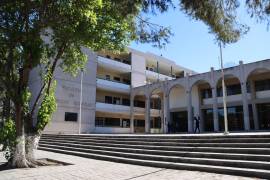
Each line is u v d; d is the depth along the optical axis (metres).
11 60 11.30
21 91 11.75
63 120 33.50
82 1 8.77
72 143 20.66
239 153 10.57
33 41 10.71
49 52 12.92
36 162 12.35
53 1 9.18
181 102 36.75
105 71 41.75
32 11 10.06
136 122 45.50
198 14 7.93
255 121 28.83
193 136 14.30
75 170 10.81
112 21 10.48
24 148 11.86
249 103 29.75
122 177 9.22
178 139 14.27
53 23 9.74
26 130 12.33
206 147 11.93
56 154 17.34
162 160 11.95
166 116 35.50
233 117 31.25
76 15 9.01
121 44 11.71
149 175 9.39
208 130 33.44
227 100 31.97
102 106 38.28
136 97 45.34
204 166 9.81
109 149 15.97
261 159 9.38
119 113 41.03
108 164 12.51
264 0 7.38
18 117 11.66
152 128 46.34
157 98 47.75
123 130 41.09
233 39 8.27
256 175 8.37
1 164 12.52
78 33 9.57
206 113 34.00
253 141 11.32
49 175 9.76
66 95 34.19
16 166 11.45
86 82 36.72
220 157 10.56
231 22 8.10
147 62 47.97
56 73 33.44
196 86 34.94
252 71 26.91
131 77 42.66
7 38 10.37
